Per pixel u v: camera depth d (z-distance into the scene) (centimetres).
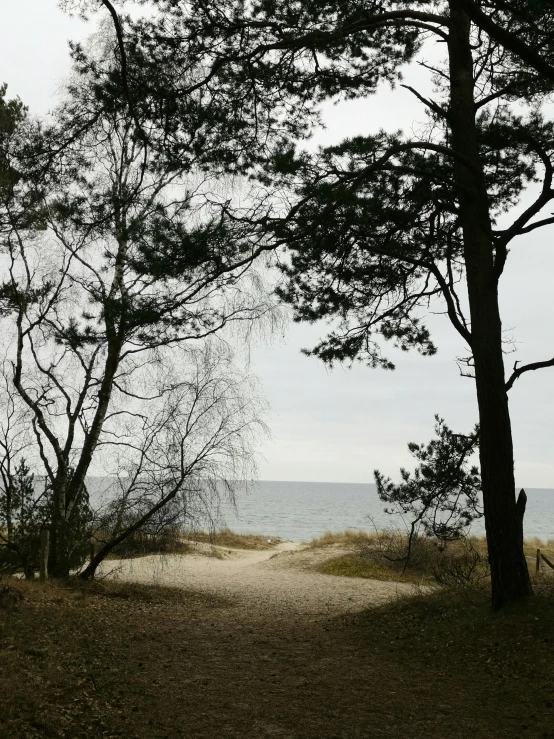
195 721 631
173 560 2647
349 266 1154
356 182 962
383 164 983
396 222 1044
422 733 606
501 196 1195
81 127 1062
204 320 1092
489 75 1161
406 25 1050
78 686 695
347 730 614
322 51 1041
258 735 598
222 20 969
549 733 599
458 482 1179
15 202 1510
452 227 1170
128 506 1627
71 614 1103
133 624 1121
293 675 804
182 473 1593
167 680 763
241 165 1069
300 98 1104
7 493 1616
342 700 702
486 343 1012
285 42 966
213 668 834
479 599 1080
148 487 1620
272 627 1187
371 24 992
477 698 701
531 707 666
